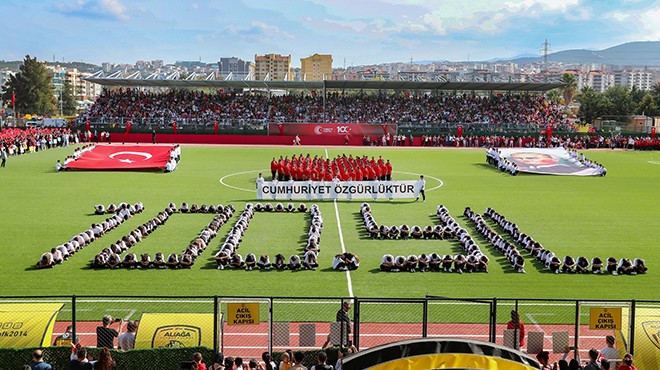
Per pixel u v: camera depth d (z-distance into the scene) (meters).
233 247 36.09
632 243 40.41
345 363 13.63
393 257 34.41
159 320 20.94
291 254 36.81
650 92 197.25
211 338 20.61
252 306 20.98
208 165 79.19
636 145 107.69
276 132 111.62
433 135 112.88
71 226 43.19
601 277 33.03
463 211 50.41
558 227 44.91
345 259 33.69
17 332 20.61
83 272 32.53
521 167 75.62
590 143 110.88
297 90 144.75
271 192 55.00
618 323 21.05
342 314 21.09
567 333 22.03
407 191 55.91
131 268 33.31
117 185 61.75
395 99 126.25
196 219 46.50
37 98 195.88
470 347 13.81
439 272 33.47
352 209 51.28
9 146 85.31
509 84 114.62
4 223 43.81
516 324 20.81
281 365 18.39
